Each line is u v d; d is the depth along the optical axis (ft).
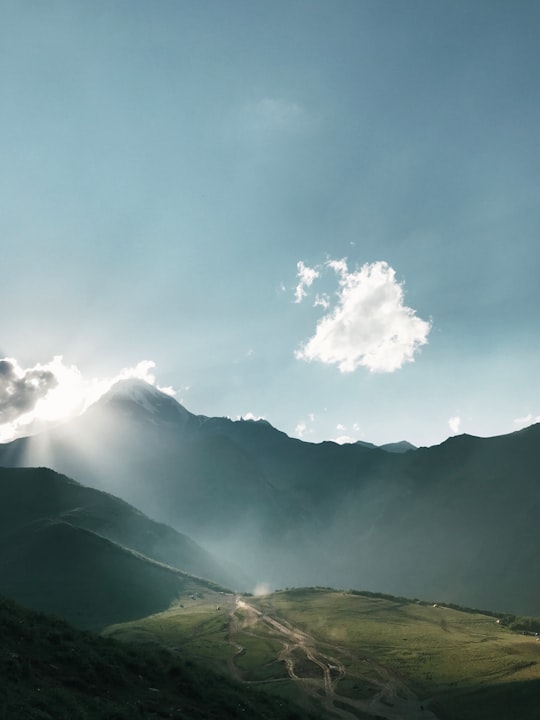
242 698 143.95
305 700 247.09
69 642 124.98
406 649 341.00
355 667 305.94
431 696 249.14
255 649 354.74
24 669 100.37
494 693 237.66
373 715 227.40
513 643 343.67
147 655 142.92
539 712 212.02
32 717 81.71
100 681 113.70
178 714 110.11
